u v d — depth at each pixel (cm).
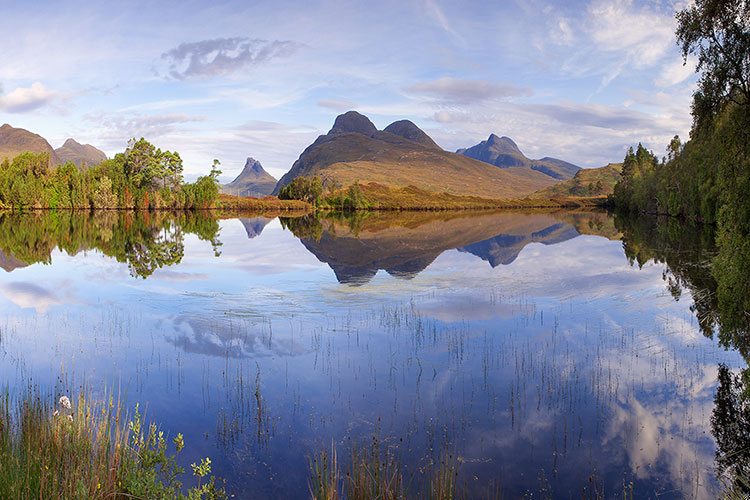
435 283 2578
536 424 982
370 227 7444
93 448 754
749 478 783
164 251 4125
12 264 3275
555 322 1772
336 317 1844
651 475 805
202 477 794
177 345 1505
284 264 3338
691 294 2264
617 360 1365
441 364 1327
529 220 9425
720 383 1194
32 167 12306
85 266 3200
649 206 10538
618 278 2731
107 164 13662
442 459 841
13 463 677
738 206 1777
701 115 2019
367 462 827
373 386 1176
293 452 873
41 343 1530
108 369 1296
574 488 769
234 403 1078
